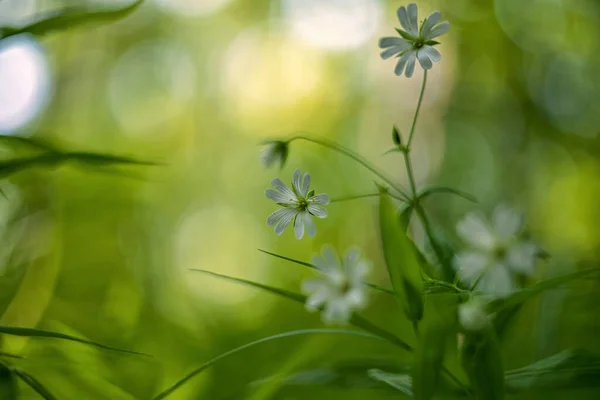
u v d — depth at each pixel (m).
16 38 0.53
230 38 2.68
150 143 2.29
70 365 0.60
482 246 0.49
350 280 0.50
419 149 2.16
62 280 1.08
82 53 1.99
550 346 0.74
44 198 0.88
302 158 2.42
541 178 1.51
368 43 2.42
